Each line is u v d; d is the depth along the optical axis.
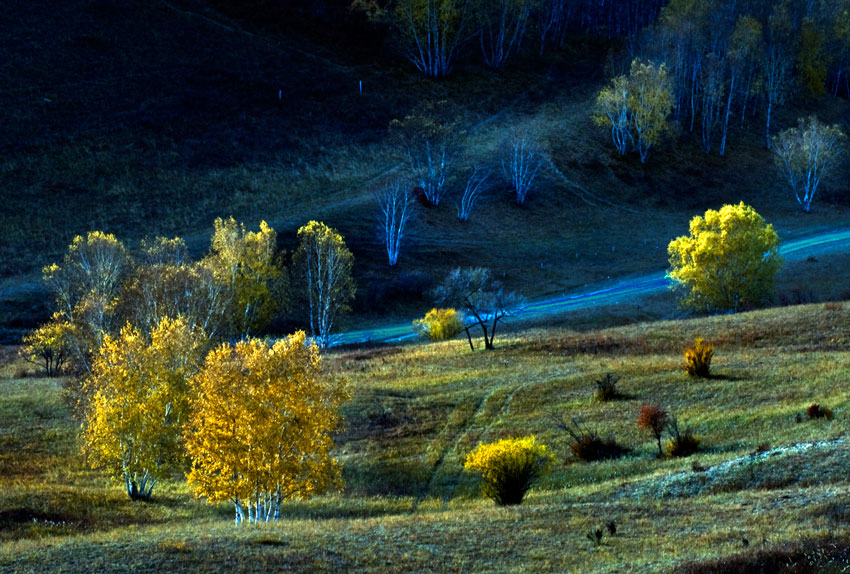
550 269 97.38
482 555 21.23
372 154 120.69
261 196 107.00
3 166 104.12
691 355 45.25
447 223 107.12
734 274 69.25
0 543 25.22
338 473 30.98
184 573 19.72
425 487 36.94
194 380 32.88
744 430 35.19
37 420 46.72
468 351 60.81
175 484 40.25
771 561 17.33
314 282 77.75
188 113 122.50
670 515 24.09
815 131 119.62
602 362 52.38
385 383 51.38
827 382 40.03
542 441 39.34
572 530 23.36
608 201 120.19
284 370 30.64
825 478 26.09
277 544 22.33
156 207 101.56
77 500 35.03
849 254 92.94
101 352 38.03
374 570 20.02
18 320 78.06
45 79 124.31
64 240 93.12
